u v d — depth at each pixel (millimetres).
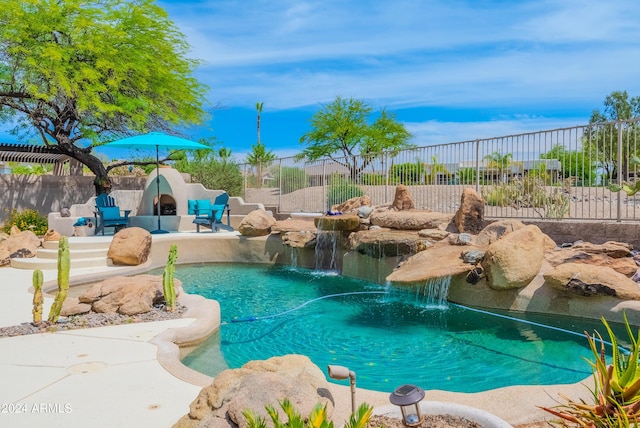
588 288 8141
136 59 20766
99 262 13117
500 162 12570
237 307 9812
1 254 13242
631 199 12609
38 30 18781
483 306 9391
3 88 20047
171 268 7891
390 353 6844
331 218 13750
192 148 18219
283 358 3951
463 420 3465
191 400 4523
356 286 11883
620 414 2984
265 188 22688
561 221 10719
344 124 41594
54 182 22641
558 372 5984
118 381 4965
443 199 14219
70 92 18531
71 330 6781
